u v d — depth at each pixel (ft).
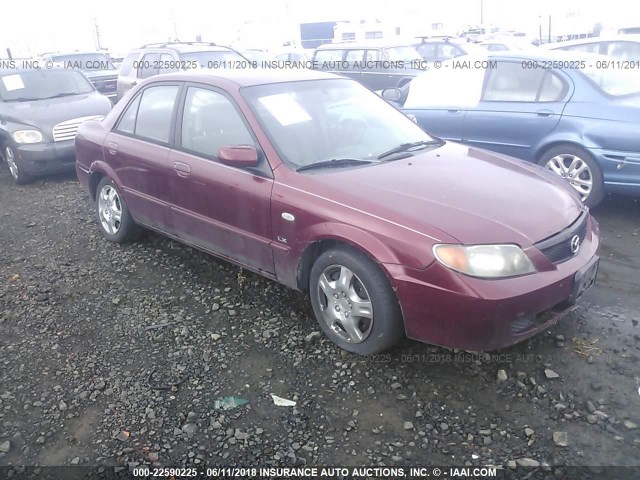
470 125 20.61
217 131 13.44
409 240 9.84
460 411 9.60
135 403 10.14
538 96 19.11
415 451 8.83
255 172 12.30
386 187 11.14
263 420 9.60
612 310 12.45
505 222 10.11
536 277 9.71
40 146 25.53
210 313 13.08
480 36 69.72
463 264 9.47
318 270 11.34
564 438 8.91
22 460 8.98
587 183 17.83
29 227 19.93
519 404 9.69
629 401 9.64
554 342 11.32
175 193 14.38
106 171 16.70
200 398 10.21
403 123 14.94
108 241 17.79
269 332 12.15
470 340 9.65
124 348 11.84
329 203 10.96
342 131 13.44
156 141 15.08
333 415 9.64
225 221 13.20
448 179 11.66
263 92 13.47
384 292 10.25
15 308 13.73
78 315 13.29
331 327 11.43
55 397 10.39
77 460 8.93
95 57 51.93
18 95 28.32
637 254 15.26
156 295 14.08
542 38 81.92
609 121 17.26
